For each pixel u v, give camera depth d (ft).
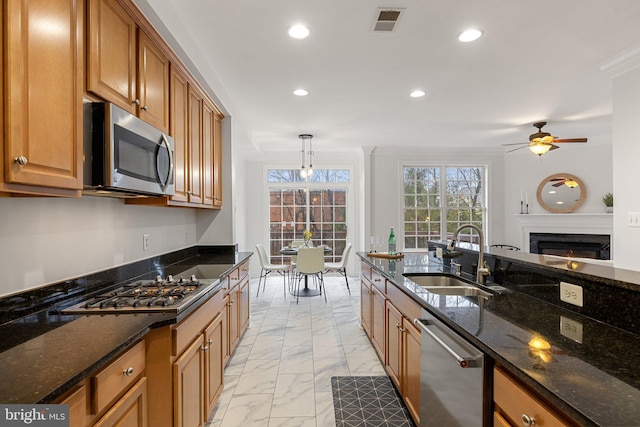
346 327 12.84
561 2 6.57
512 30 7.59
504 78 10.32
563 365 3.22
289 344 11.18
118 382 3.93
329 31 7.63
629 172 9.09
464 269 8.80
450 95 11.81
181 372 5.06
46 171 3.79
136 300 5.42
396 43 8.16
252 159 21.90
